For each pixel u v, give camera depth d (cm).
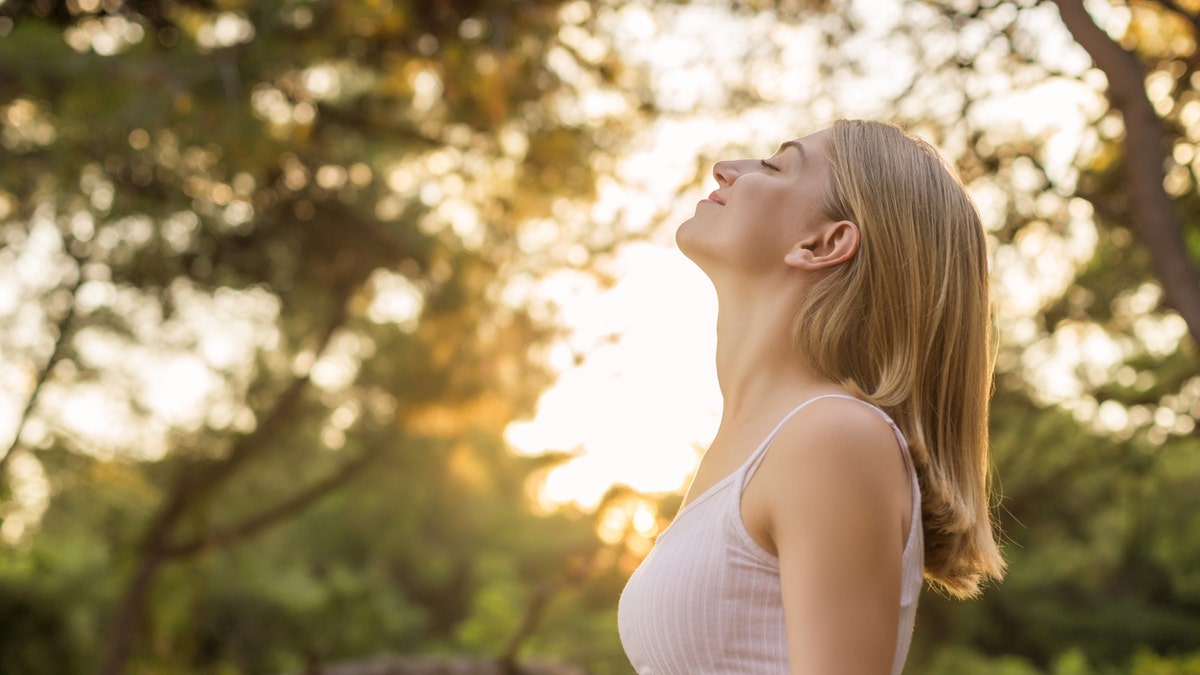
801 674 104
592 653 1358
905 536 114
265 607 1711
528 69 616
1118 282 488
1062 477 672
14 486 1059
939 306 126
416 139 776
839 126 138
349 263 962
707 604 117
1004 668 1914
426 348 924
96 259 929
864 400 122
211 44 663
